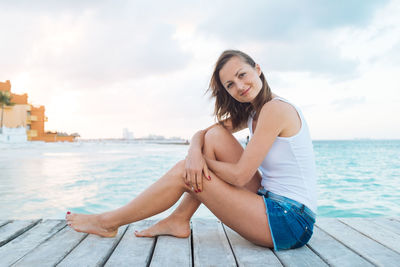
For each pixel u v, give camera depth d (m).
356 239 2.09
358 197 5.21
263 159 1.70
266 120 1.69
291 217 1.73
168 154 19.95
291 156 1.73
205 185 1.73
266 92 1.89
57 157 15.68
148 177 7.82
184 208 2.12
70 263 1.65
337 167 11.30
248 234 1.79
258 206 1.74
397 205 4.56
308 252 1.83
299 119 1.75
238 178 1.69
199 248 1.91
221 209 1.75
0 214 3.95
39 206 4.42
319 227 2.38
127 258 1.74
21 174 8.15
